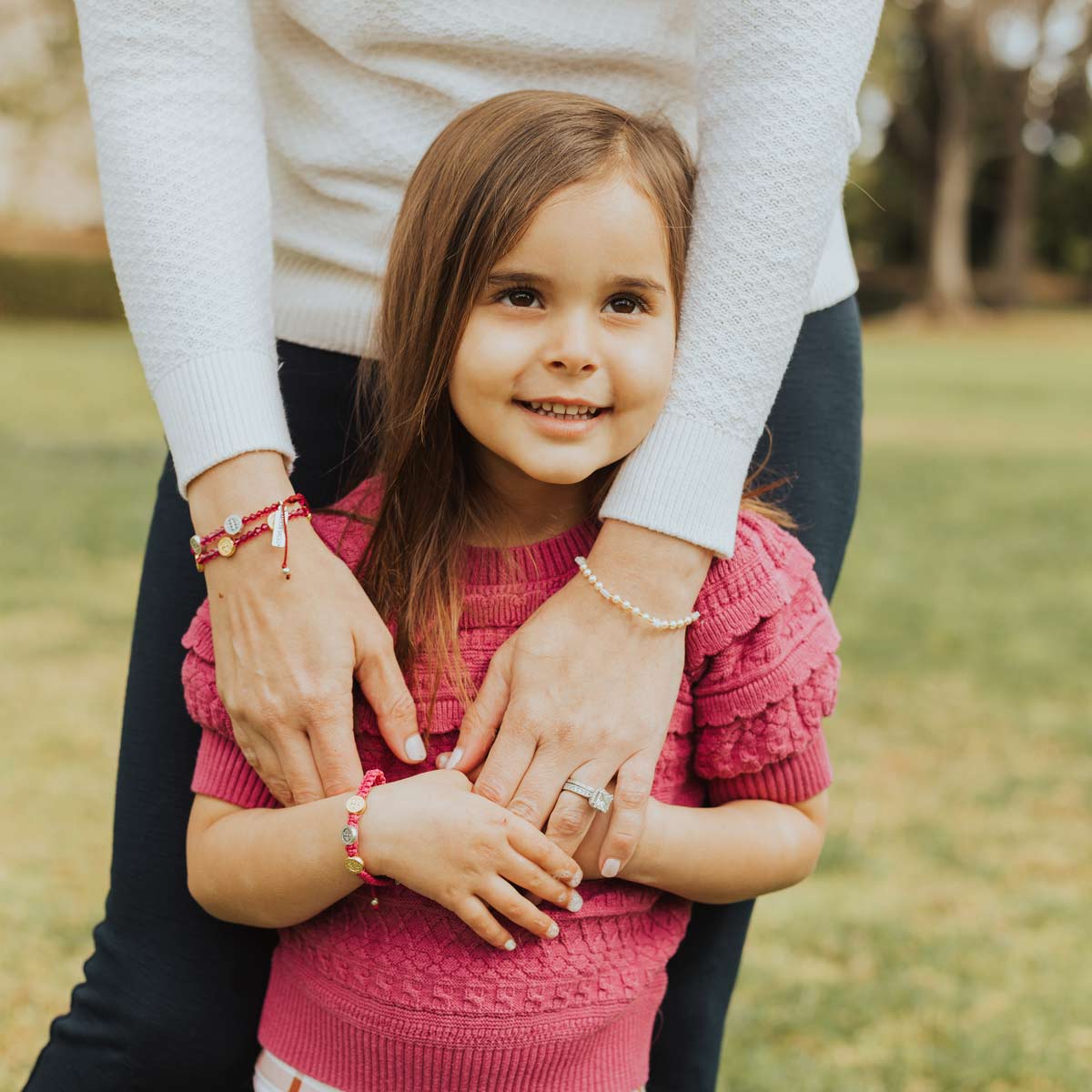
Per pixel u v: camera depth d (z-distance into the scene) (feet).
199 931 5.18
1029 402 50.01
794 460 5.52
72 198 91.97
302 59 5.17
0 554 19.62
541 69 5.02
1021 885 10.56
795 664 4.69
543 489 4.75
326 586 4.35
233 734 4.59
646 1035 4.90
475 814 4.21
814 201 4.58
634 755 4.36
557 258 4.27
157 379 4.62
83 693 13.96
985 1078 7.95
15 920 9.30
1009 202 114.83
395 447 4.62
